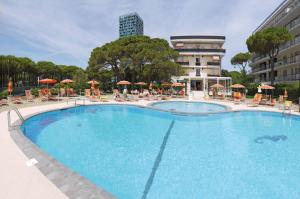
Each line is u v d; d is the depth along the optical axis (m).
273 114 15.03
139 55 30.55
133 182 5.25
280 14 37.81
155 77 33.59
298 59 30.59
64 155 7.14
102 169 6.03
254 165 6.35
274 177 5.55
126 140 9.01
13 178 4.39
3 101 16.98
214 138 9.36
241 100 23.27
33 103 18.56
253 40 28.75
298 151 7.63
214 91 29.33
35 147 6.25
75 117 14.33
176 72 32.50
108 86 38.12
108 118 14.10
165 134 10.02
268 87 19.94
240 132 10.44
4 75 37.94
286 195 4.68
